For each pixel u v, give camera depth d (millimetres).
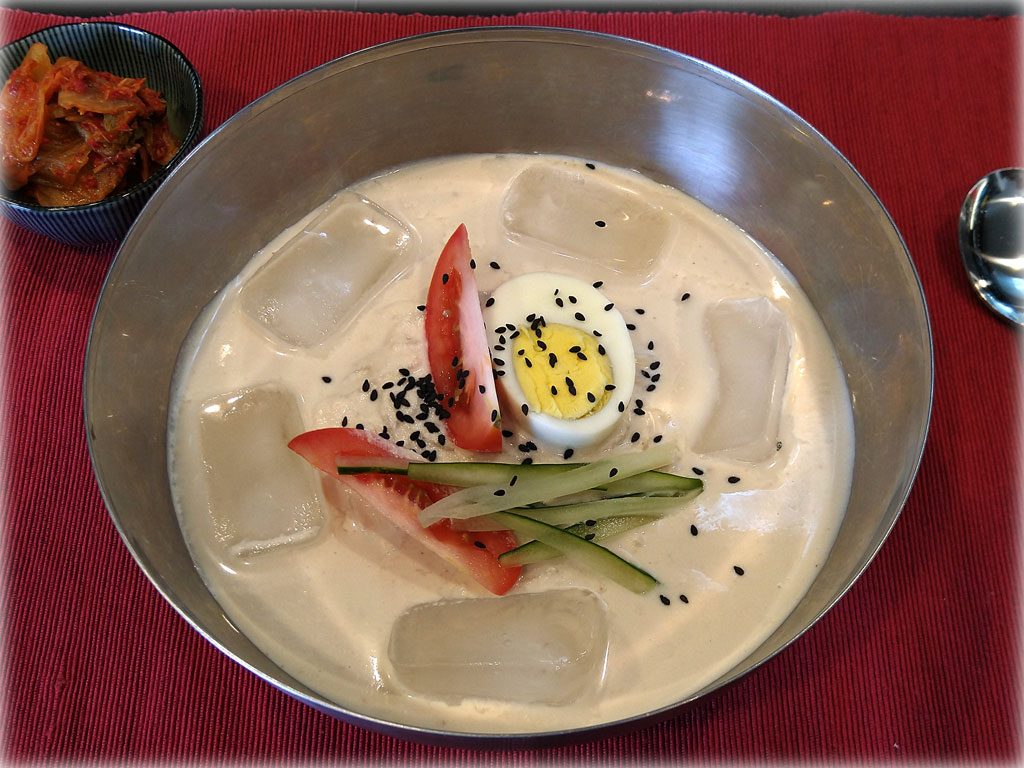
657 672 211
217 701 222
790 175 253
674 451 231
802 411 249
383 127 267
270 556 222
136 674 224
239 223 257
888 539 242
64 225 256
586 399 234
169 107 286
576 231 265
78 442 250
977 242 279
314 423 239
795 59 310
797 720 223
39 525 240
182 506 233
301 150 258
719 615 218
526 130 278
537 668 208
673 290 262
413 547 222
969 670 229
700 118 259
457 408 233
